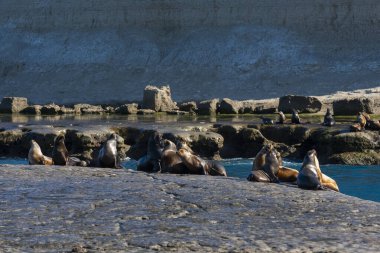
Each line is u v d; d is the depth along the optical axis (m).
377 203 30.66
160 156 44.09
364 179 60.91
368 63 197.88
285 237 23.61
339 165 71.25
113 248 22.02
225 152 81.69
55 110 132.25
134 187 34.59
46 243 22.62
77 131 76.38
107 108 136.00
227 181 37.38
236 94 192.88
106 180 37.34
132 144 81.69
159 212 27.95
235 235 23.88
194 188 34.44
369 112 105.75
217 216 27.25
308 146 80.00
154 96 131.88
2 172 40.59
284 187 35.25
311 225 25.69
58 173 40.38
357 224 25.95
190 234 23.98
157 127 81.62
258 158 38.94
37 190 33.31
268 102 125.12
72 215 27.20
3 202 29.92
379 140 73.19
